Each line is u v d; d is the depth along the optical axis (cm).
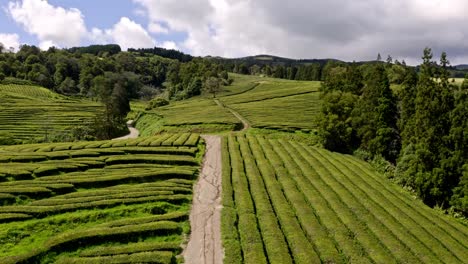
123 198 4188
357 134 8088
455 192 5031
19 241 3434
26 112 13975
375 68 8344
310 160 6400
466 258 3491
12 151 5947
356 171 6250
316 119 8562
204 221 3881
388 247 3428
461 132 5178
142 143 6675
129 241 3462
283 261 3045
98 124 11594
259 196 4444
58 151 5894
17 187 4269
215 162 5916
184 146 6656
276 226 3669
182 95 19750
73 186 4488
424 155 5381
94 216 3850
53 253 3216
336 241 3481
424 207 5050
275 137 8888
